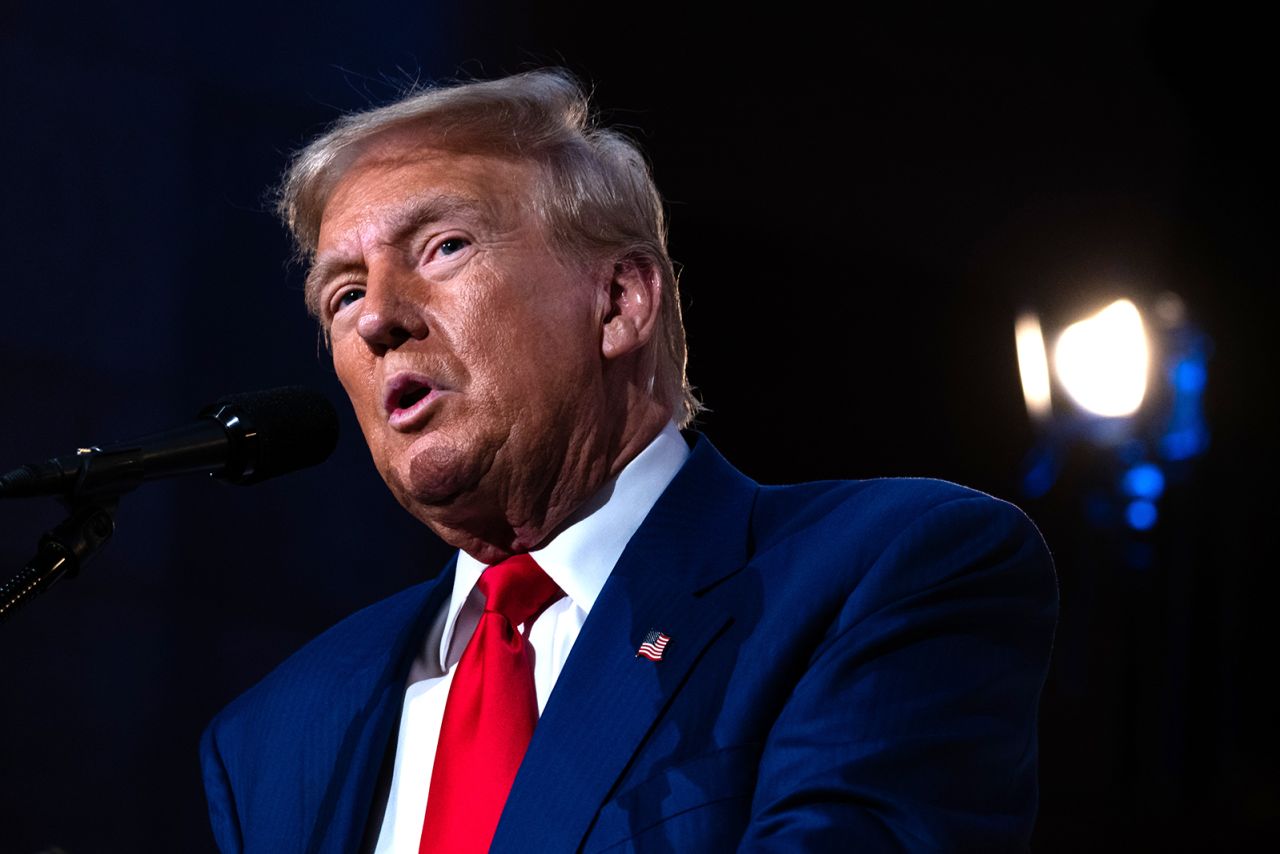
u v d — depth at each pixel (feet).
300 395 14.10
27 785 41.27
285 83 47.52
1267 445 61.82
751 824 12.02
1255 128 64.95
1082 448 63.67
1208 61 63.52
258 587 45.85
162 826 42.88
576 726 13.05
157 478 12.73
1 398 42.57
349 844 14.38
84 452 12.17
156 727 43.39
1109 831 49.85
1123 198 68.74
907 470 70.08
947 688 12.62
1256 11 60.95
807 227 67.15
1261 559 59.77
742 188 64.18
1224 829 50.83
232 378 45.96
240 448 13.35
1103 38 63.82
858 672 12.63
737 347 67.41
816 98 62.54
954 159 67.26
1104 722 59.00
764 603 13.57
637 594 13.89
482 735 13.69
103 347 44.24
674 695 13.01
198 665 44.27
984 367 70.90
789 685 12.96
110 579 43.42
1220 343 64.18
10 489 11.59
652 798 12.44
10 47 43.65
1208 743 57.77
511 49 51.90
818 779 12.00
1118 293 68.13
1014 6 61.82
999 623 13.20
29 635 42.04
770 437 68.13
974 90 65.26
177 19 46.19
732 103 60.95
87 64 44.86
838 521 14.14
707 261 66.44
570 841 12.33
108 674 42.88
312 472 47.32
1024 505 63.93
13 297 43.09
